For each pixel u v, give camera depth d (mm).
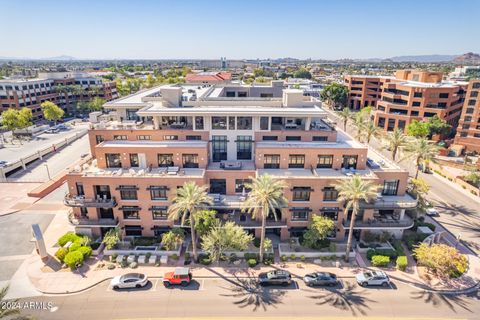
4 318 34562
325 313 36469
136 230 49375
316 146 52406
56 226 53969
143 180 46219
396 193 50875
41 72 153125
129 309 36656
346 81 158625
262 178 41531
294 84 168000
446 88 104312
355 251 47344
